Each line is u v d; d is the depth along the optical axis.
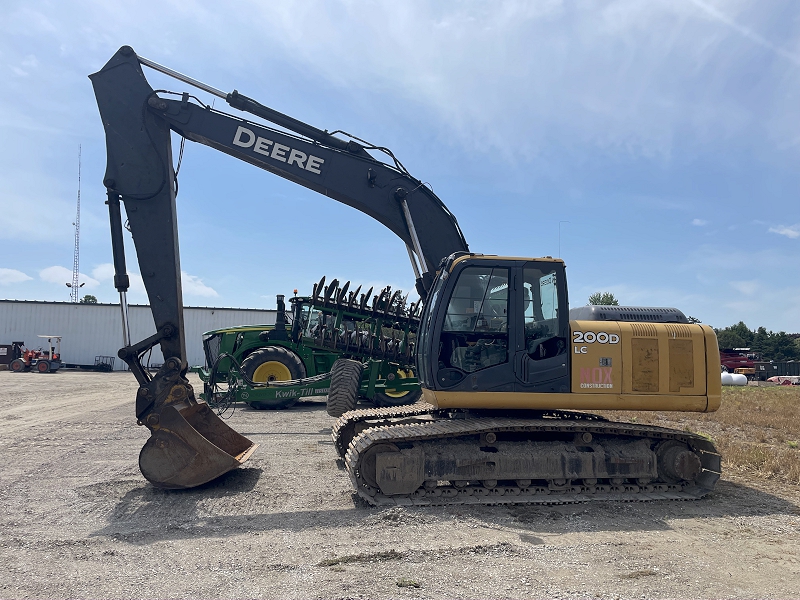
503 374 6.69
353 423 8.18
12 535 5.04
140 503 6.12
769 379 43.34
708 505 6.43
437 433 6.23
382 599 3.75
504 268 6.86
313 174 7.93
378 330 14.63
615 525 5.61
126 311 7.11
